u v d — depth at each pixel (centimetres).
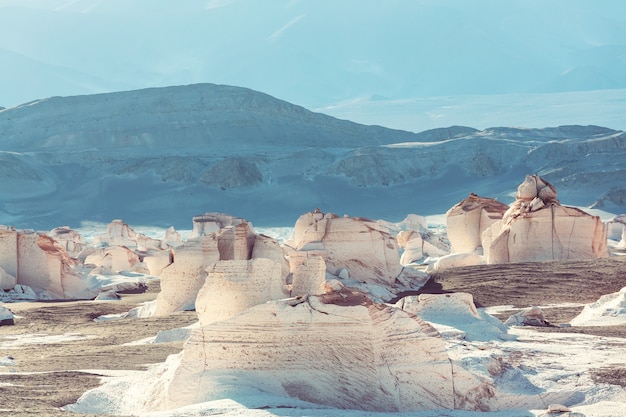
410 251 7275
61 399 2214
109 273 7169
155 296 6022
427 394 2122
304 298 2159
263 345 2125
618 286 4688
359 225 5238
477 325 3033
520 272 5175
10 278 5881
